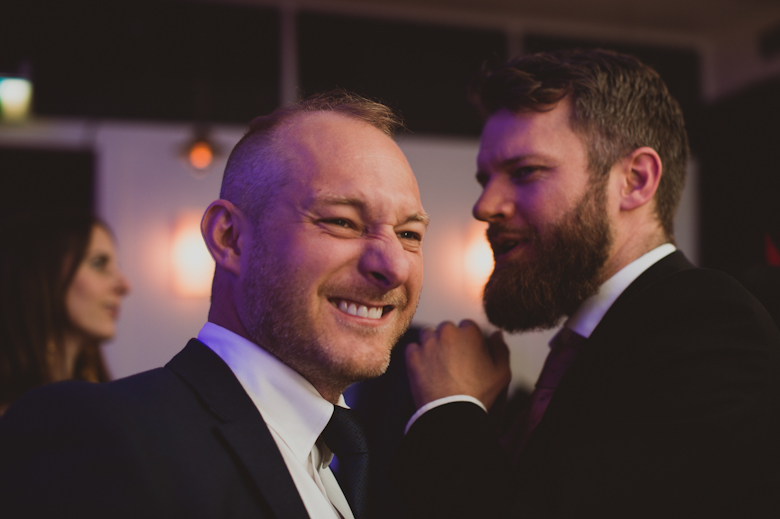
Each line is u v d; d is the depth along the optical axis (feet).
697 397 3.04
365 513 2.93
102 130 13.97
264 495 2.41
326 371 2.81
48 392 2.35
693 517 2.99
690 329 3.26
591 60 4.02
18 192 13.67
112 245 6.68
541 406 3.92
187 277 13.91
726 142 14.49
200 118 14.32
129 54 14.10
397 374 4.98
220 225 2.99
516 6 15.38
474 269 15.02
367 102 3.25
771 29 15.42
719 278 3.48
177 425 2.43
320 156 2.82
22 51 13.56
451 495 3.14
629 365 3.33
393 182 2.87
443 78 15.43
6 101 13.43
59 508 2.02
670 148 4.06
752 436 3.06
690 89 16.84
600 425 3.13
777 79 13.04
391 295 2.91
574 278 3.82
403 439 3.59
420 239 3.13
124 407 2.35
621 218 3.91
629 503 2.89
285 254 2.74
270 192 2.84
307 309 2.73
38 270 6.12
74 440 2.18
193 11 14.35
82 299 6.34
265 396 2.78
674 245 4.11
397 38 15.25
